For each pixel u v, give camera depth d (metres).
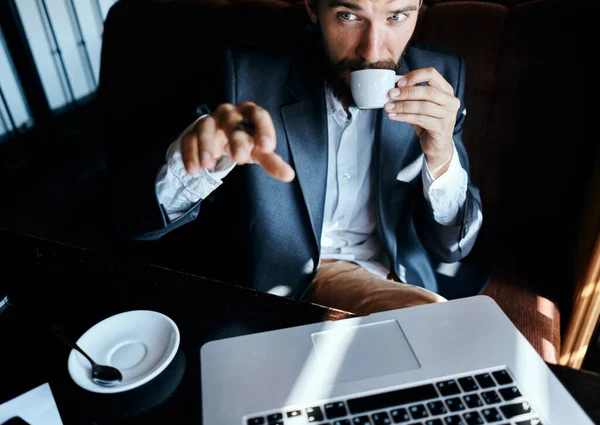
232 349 0.56
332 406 0.49
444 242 1.07
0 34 2.21
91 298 0.67
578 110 1.05
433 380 0.51
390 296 0.98
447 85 0.79
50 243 0.80
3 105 2.32
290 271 1.05
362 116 1.01
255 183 0.99
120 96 1.34
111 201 0.94
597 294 0.98
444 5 1.18
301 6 1.19
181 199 0.83
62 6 2.61
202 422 0.48
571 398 0.48
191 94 1.07
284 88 0.99
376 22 0.84
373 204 1.10
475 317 0.59
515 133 1.14
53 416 0.50
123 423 0.50
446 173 0.93
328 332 0.58
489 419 0.47
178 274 0.71
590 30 1.02
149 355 0.57
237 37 1.21
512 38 1.09
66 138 2.39
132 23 1.31
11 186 1.51
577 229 1.14
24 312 0.65
